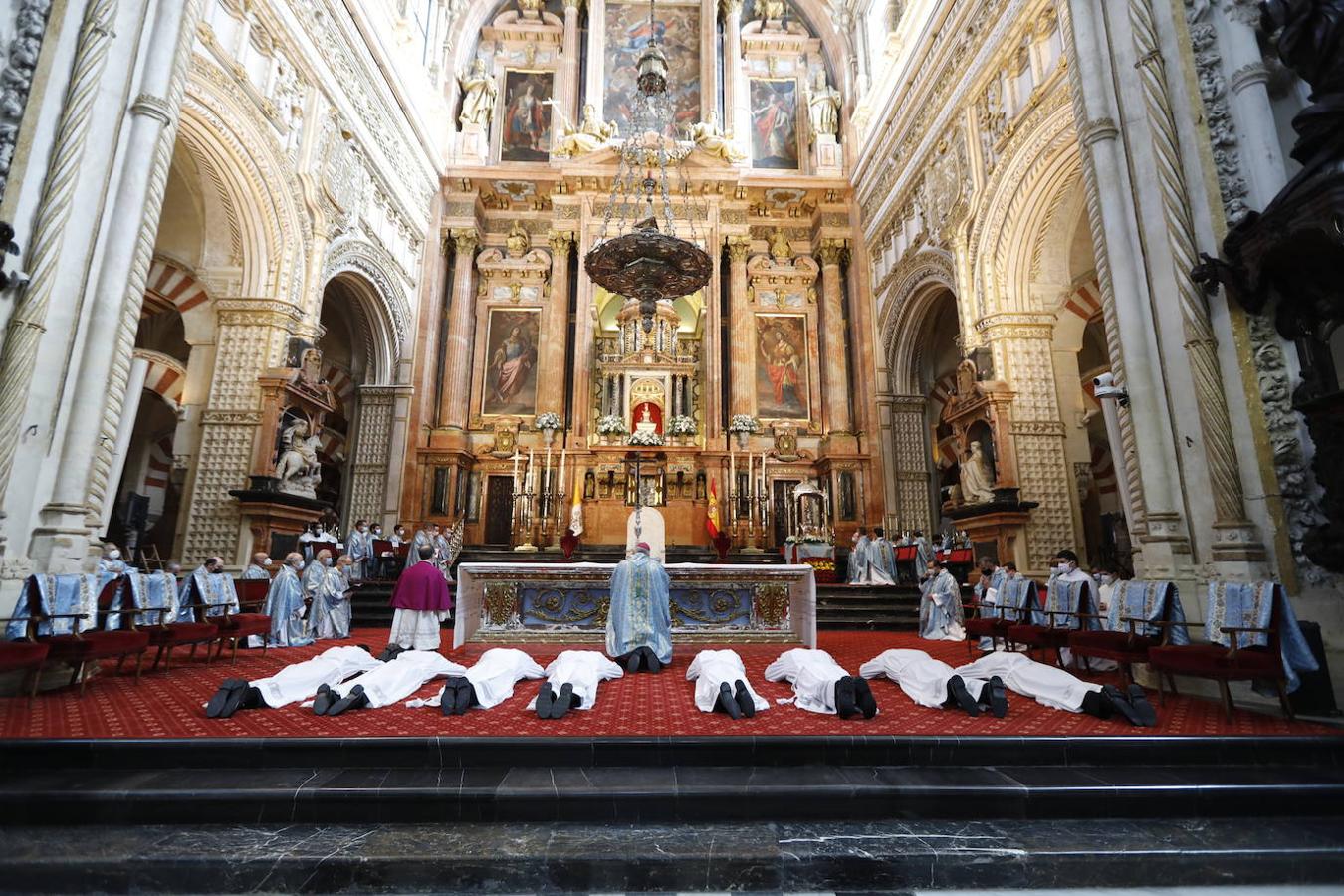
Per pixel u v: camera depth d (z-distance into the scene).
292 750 3.86
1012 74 11.25
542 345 18.17
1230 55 5.95
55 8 5.92
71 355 5.78
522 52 20.23
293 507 10.84
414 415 16.72
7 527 5.30
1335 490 4.95
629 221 18.61
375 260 14.80
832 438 17.39
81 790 3.41
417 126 16.33
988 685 4.77
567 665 5.31
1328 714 4.77
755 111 20.16
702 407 18.33
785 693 5.59
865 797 3.54
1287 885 3.14
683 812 3.49
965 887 3.09
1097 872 3.12
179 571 7.82
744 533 16.59
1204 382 5.75
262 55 10.83
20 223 5.51
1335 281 5.05
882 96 17.03
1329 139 4.75
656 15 20.47
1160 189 6.20
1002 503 10.51
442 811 3.44
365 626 11.04
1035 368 11.22
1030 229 11.28
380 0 14.80
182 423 10.65
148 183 6.42
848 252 18.70
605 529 16.25
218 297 10.96
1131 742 4.09
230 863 2.99
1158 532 6.08
